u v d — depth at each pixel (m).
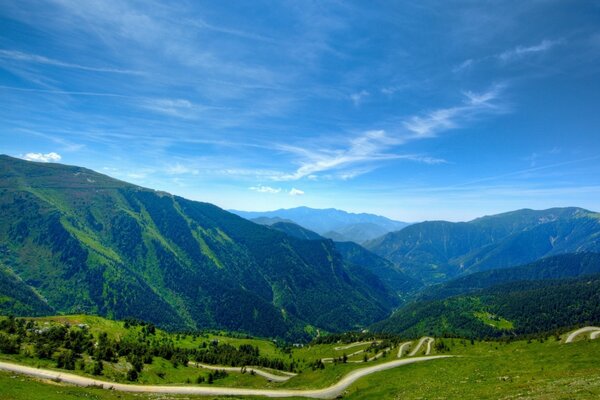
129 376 137.88
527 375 81.81
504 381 80.00
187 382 159.38
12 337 138.25
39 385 84.69
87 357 145.50
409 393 85.94
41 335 149.88
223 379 180.88
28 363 118.94
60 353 135.38
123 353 169.38
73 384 107.00
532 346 186.25
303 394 119.75
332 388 122.50
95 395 86.50
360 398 96.12
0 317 173.38
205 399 104.44
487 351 196.12
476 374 94.56
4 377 86.19
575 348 102.94
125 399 89.44
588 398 52.69
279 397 114.00
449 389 81.38
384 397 89.31
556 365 88.56
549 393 59.88
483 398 66.88
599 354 93.25
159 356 198.00
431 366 114.25
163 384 140.88
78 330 190.38
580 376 71.06
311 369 174.50
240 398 110.38
